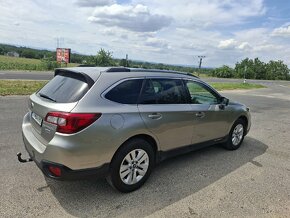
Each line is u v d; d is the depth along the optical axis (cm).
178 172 445
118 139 338
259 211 340
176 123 412
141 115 362
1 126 634
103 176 342
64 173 312
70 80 360
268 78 8362
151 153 384
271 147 625
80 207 326
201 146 483
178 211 330
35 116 366
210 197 368
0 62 4000
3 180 378
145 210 328
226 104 511
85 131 312
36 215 304
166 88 411
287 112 1242
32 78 2036
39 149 330
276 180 436
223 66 7269
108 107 334
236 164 496
